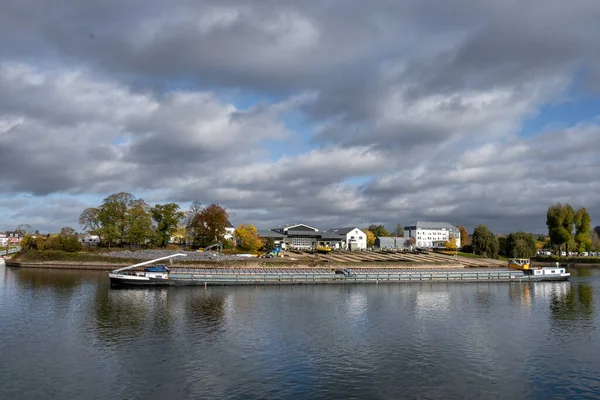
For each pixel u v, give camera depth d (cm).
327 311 8800
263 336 6800
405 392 4731
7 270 15788
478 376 5203
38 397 4541
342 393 4681
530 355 6006
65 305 9000
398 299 10488
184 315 8212
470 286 13275
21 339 6531
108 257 17100
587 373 5334
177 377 5088
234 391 4709
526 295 11444
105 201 19562
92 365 5456
